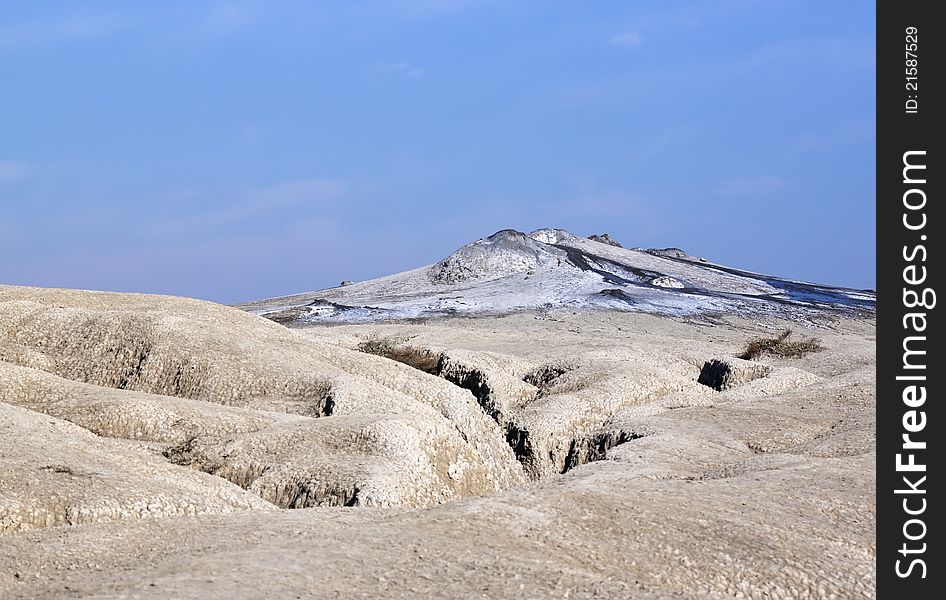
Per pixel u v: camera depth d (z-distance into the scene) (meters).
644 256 144.62
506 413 39.22
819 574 16.75
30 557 15.39
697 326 89.94
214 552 14.99
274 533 16.19
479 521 17.03
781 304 106.75
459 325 88.38
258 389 35.88
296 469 25.48
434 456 28.31
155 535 16.50
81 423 28.81
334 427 27.84
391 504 23.97
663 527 17.86
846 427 30.41
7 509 18.66
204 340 39.38
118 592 12.78
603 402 38.28
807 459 25.44
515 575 14.10
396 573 13.99
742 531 18.12
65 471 20.69
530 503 18.42
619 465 25.47
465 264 128.38
